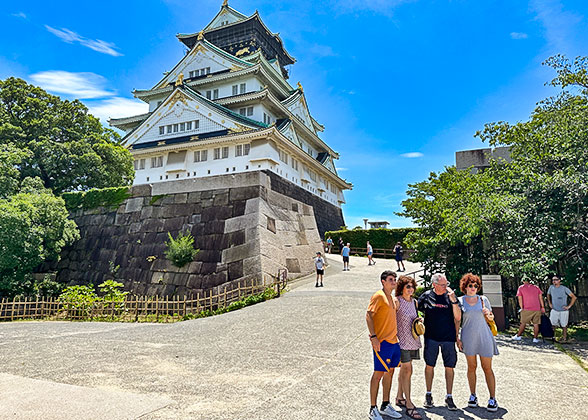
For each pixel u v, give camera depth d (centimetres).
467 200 1219
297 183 3161
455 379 626
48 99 2895
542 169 1188
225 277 1931
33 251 1927
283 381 589
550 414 477
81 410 462
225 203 2247
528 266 932
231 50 4269
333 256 3055
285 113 3444
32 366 687
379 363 446
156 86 3909
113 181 2883
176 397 518
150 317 1612
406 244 1521
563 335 902
